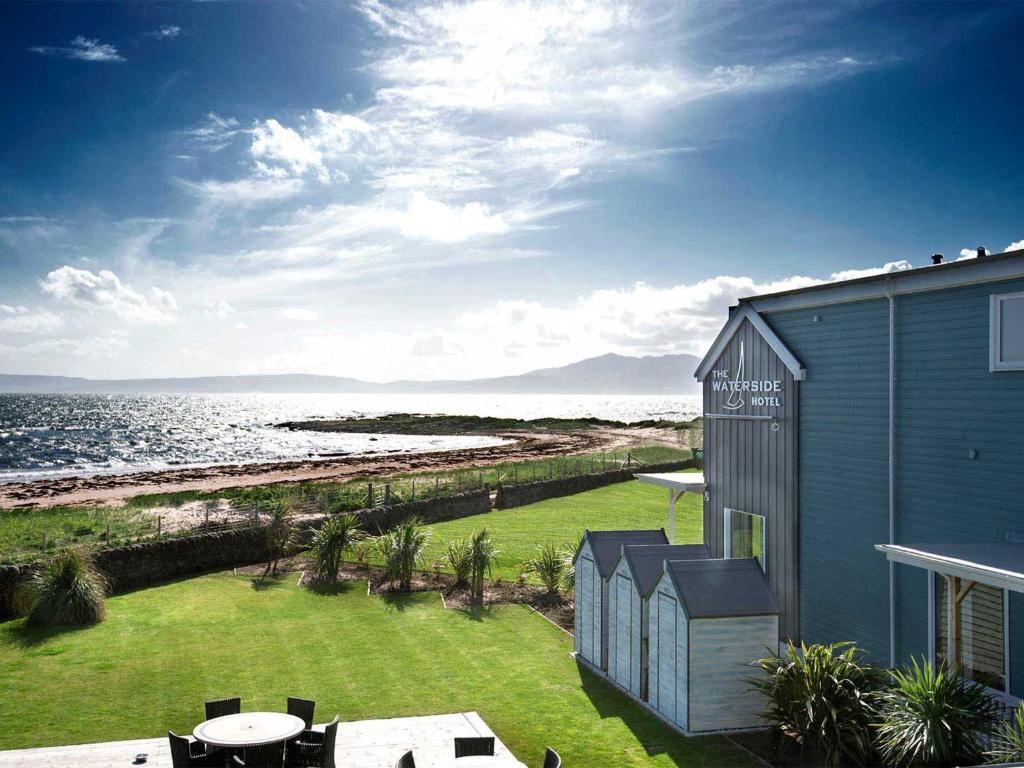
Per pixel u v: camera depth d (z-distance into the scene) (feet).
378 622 48.37
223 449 245.86
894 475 34.22
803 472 40.32
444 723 31.99
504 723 32.58
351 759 28.14
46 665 39.75
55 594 47.60
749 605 31.83
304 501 85.10
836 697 28.09
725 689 31.55
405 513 83.20
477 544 56.85
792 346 41.29
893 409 34.32
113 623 47.78
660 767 28.12
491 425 378.73
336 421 442.50
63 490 124.88
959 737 24.44
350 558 66.69
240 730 23.72
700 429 197.57
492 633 46.24
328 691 36.32
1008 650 28.22
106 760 27.78
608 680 38.24
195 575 61.41
